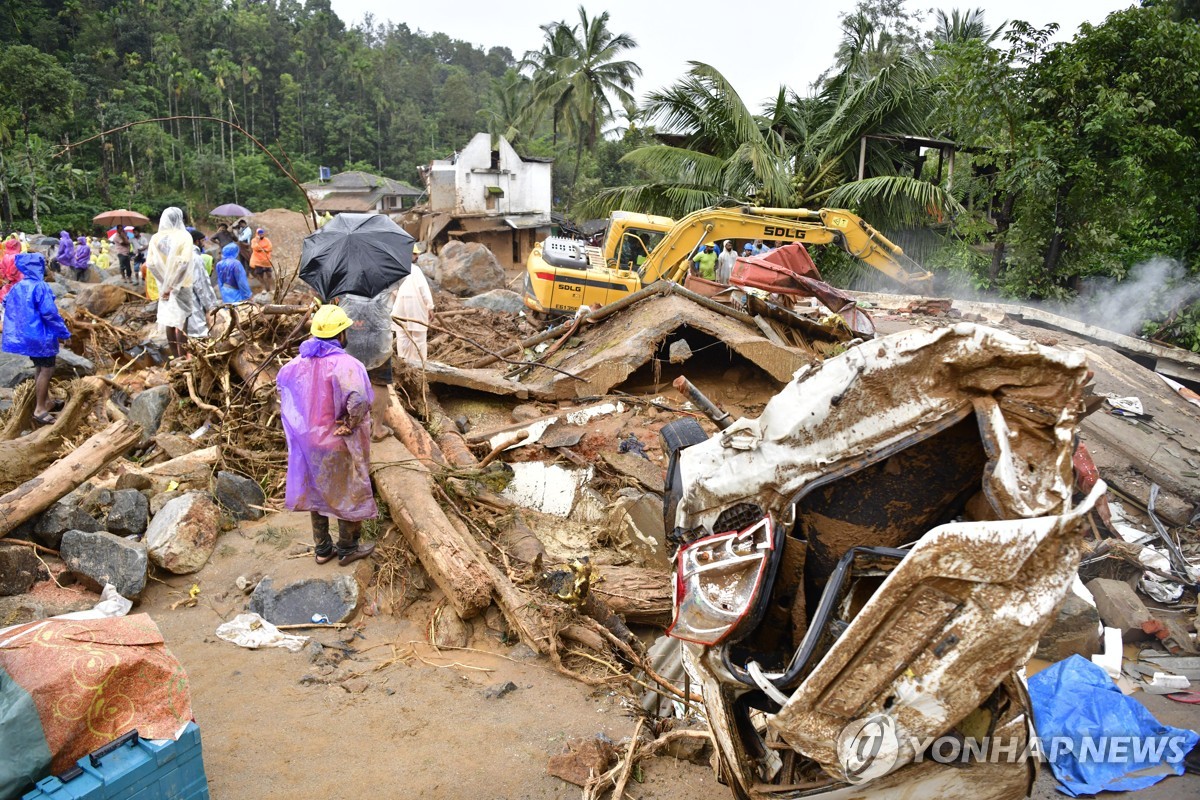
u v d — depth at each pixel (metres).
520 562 5.91
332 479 5.35
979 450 3.19
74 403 6.26
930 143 24.20
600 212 26.39
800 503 3.41
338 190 63.00
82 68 75.44
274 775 3.76
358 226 7.12
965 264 18.78
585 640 5.14
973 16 38.69
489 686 4.64
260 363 8.09
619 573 6.24
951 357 2.96
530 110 59.31
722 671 3.25
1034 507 2.82
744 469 3.45
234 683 4.48
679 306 10.79
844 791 3.07
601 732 4.30
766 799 3.21
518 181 49.97
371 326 6.96
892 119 23.98
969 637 2.72
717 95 24.73
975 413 2.96
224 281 14.31
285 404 5.34
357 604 5.34
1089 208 15.51
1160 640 6.22
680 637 3.25
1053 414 2.87
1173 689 5.70
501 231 47.72
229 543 5.94
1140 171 14.75
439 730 4.20
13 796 2.70
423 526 5.59
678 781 4.03
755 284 11.72
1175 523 7.99
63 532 5.46
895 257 17.81
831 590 3.03
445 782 3.80
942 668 2.76
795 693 2.92
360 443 5.38
